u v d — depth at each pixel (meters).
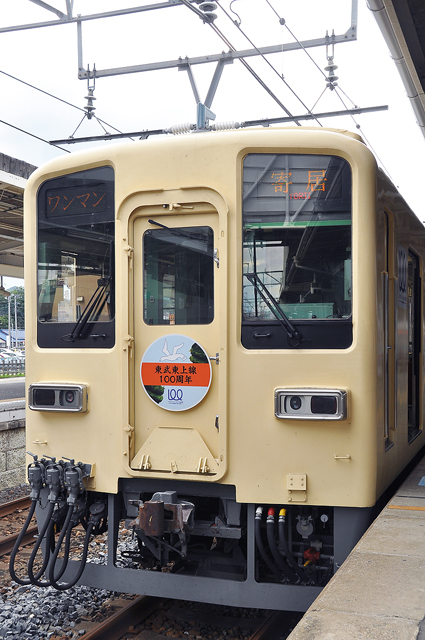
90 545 6.03
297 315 4.02
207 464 4.05
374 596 2.73
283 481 3.94
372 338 3.92
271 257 4.07
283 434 3.95
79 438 4.40
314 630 2.41
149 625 4.37
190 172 4.16
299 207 4.05
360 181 3.95
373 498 3.89
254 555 4.00
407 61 7.11
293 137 4.04
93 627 4.31
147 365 4.23
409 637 2.34
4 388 22.03
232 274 4.05
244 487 3.99
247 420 4.00
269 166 4.08
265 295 4.05
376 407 3.95
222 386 4.02
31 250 4.66
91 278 4.46
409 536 3.54
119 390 4.27
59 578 4.29
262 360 3.99
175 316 4.21
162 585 4.14
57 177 4.61
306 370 3.94
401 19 6.34
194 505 4.09
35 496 4.38
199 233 4.18
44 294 4.62
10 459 9.33
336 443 3.88
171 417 4.18
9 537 6.41
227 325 4.03
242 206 4.09
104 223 4.43
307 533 4.01
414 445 6.18
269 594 3.95
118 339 4.27
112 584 4.29
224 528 4.09
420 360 6.64
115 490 4.26
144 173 4.25
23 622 4.34
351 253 3.97
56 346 4.55
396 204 4.93
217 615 4.56
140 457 4.19
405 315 5.42
